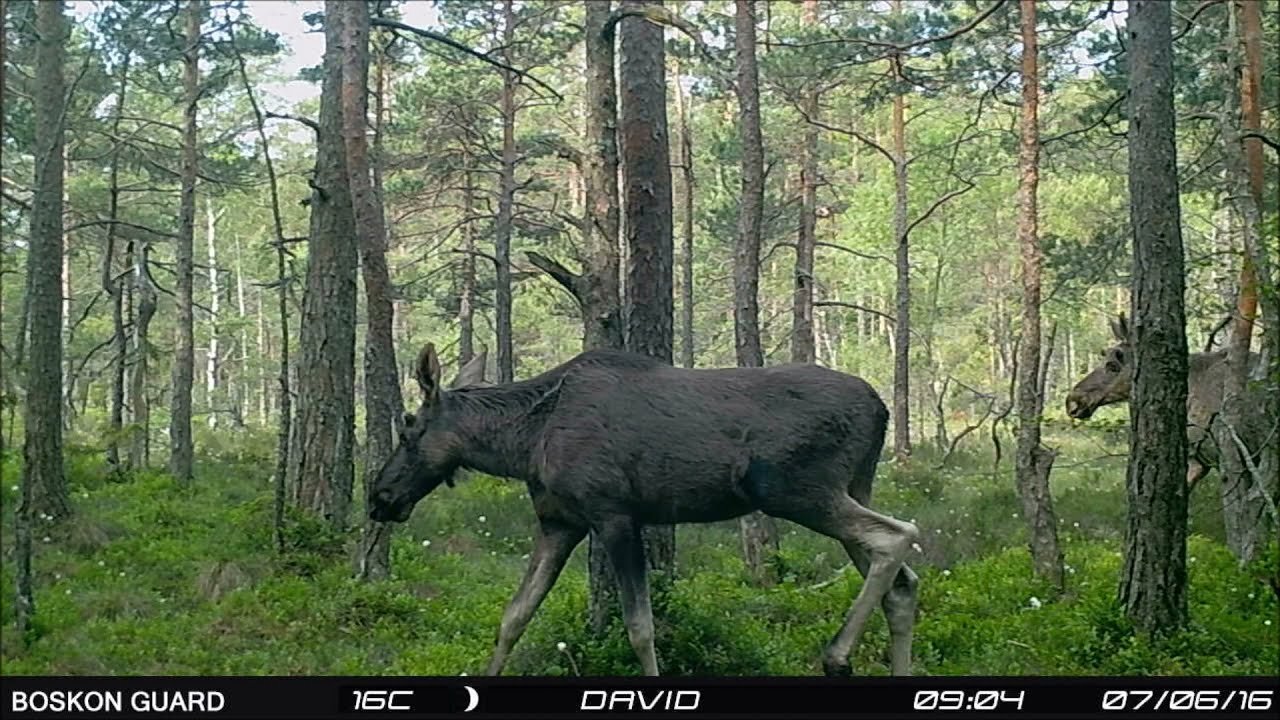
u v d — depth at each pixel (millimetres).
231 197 34406
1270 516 8906
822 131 33656
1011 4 19156
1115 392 13961
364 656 8445
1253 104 13914
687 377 7016
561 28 27578
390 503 7516
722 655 7602
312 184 13422
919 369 35969
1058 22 18422
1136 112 8562
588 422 6914
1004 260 37625
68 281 29984
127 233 27109
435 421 7430
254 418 44156
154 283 20312
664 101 8844
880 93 21781
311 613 9602
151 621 9250
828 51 20859
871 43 13977
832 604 9523
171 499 15789
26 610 8469
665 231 8750
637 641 6840
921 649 8383
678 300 38219
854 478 7098
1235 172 11547
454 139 28672
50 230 12609
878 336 40969
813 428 6832
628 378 7035
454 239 36906
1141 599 8438
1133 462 8539
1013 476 19984
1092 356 42344
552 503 7125
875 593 6832
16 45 18328
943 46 19844
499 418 7305
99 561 11273
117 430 17016
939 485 19234
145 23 19922
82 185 25328
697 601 8477
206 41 19281
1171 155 8516
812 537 14156
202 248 40812
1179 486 8438
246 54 22547
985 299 40688
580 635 7914
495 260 24078
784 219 30828
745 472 6789
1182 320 8492
